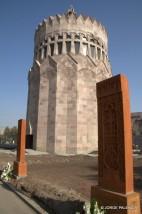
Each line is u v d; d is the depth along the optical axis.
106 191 7.52
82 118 46.09
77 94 46.72
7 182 14.82
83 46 51.69
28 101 53.28
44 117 46.78
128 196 6.82
